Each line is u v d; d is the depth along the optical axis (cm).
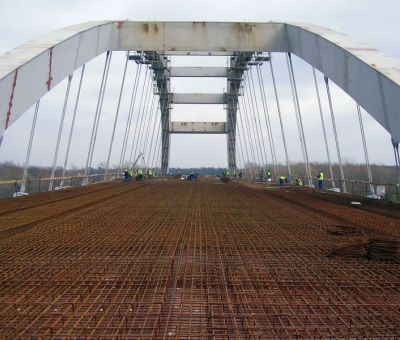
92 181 2908
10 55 1360
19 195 1559
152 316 366
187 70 4481
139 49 2173
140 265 529
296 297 419
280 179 2578
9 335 326
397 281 468
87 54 1869
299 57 1956
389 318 365
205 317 368
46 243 653
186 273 495
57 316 366
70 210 1088
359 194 1689
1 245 637
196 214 1014
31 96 1350
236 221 897
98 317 364
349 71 1384
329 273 498
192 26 2175
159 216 974
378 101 1183
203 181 3503
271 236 721
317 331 336
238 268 518
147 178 4197
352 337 327
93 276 482
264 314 372
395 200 1319
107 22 2112
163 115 5666
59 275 485
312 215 1002
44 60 1431
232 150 5559
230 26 2169
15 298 411
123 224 848
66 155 2025
